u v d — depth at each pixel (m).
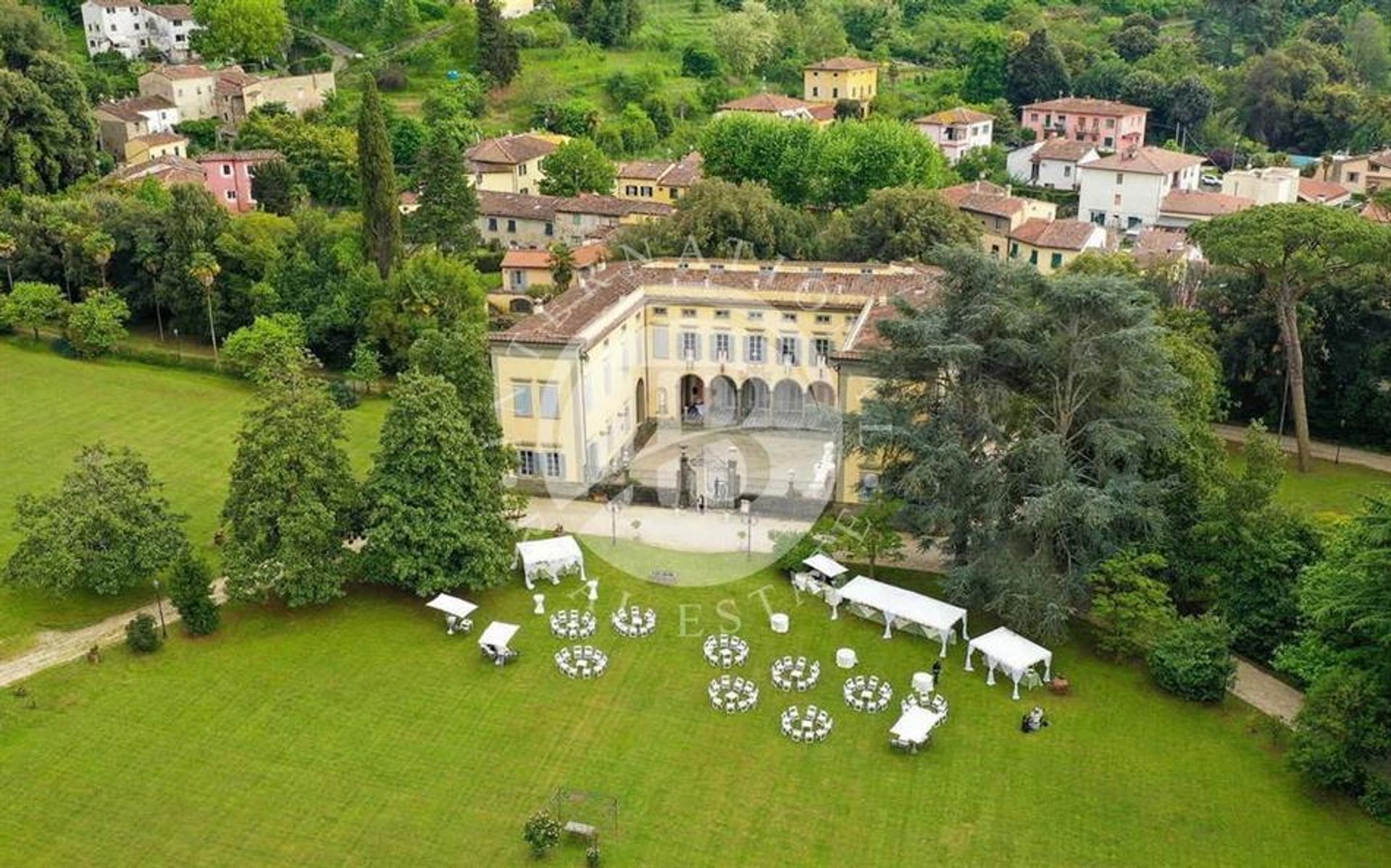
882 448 72.81
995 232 143.50
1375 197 111.25
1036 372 70.88
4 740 58.03
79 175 145.12
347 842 52.12
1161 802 54.91
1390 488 61.69
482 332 85.94
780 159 146.50
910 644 67.62
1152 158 159.75
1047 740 59.31
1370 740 54.50
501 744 58.69
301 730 59.53
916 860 51.34
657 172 162.62
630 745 58.75
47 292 109.56
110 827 52.69
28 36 164.12
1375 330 98.88
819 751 58.38
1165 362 69.88
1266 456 69.81
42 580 66.44
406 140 177.00
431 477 70.31
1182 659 62.34
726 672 64.62
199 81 184.75
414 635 68.06
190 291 113.44
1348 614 55.62
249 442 68.69
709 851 51.75
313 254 117.44
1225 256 88.56
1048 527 66.19
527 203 148.25
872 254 111.94
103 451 72.12
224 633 67.69
